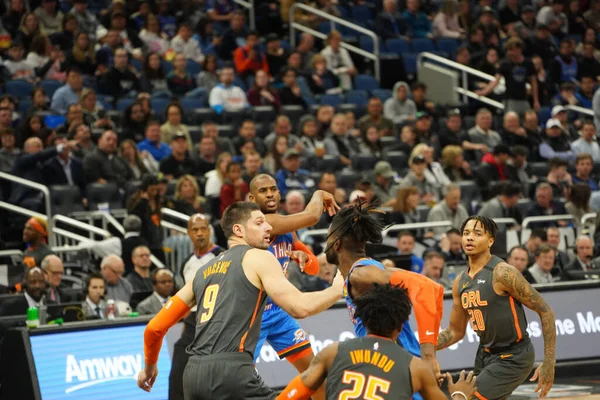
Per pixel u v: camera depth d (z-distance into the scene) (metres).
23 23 21.31
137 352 11.87
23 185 16.94
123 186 17.56
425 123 21.03
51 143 17.92
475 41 25.98
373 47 25.83
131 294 13.38
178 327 12.25
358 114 22.50
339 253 7.59
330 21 26.20
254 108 21.17
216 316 7.45
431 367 6.95
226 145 19.52
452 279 14.49
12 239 16.89
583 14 28.88
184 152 18.47
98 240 16.75
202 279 7.67
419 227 16.72
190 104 21.17
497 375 8.67
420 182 18.66
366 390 6.24
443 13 26.86
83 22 22.72
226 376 7.31
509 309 8.70
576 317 13.78
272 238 9.45
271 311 9.16
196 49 23.20
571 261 15.54
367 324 6.42
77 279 14.49
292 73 21.98
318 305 7.23
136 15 23.64
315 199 9.06
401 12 27.28
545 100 24.61
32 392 11.06
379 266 7.33
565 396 11.84
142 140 19.25
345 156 20.31
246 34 24.08
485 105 24.80
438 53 25.88
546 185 18.06
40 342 11.33
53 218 16.20
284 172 18.03
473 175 19.97
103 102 20.48
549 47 26.09
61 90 19.56
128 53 21.44
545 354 8.62
